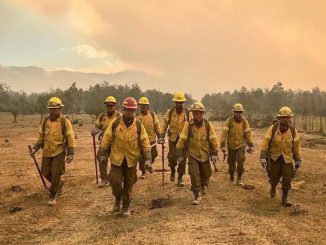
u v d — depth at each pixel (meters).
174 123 7.89
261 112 64.19
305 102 57.97
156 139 8.71
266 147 6.58
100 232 5.41
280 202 6.73
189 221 5.55
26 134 24.66
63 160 6.83
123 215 6.03
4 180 8.88
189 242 4.82
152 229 5.32
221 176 8.76
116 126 5.88
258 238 4.86
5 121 45.59
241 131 7.88
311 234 5.12
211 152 6.52
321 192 7.61
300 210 6.19
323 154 13.24
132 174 5.97
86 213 6.30
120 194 6.04
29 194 7.56
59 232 5.55
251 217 5.67
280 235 5.02
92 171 9.84
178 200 6.75
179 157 6.52
